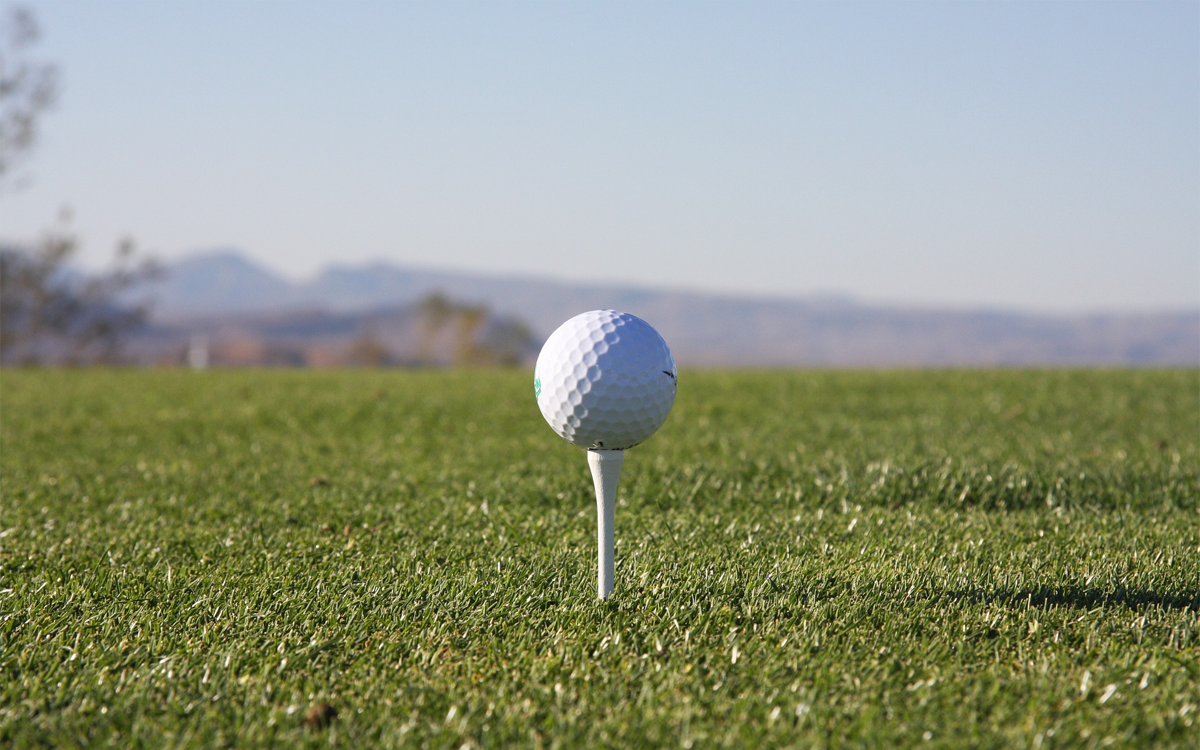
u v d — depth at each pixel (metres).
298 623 0.77
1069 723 0.71
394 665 0.74
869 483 0.94
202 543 0.86
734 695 0.73
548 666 0.74
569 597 0.78
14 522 0.89
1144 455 1.04
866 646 0.75
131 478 1.00
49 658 0.74
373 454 1.15
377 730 0.71
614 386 0.76
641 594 0.79
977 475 0.94
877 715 0.71
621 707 0.72
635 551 0.84
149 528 0.88
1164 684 0.72
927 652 0.74
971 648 0.75
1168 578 0.80
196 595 0.79
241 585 0.80
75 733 0.71
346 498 0.94
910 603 0.78
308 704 0.72
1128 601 0.78
